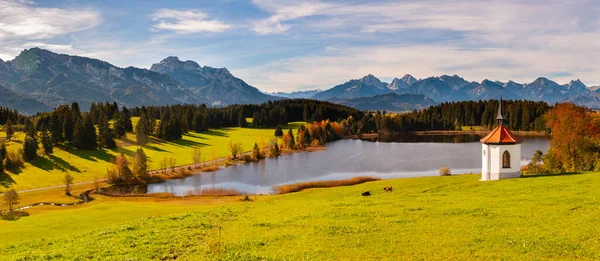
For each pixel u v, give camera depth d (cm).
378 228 3130
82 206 8675
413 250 2552
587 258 2238
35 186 11144
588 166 6512
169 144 18825
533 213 3297
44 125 16900
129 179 12144
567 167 6756
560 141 7138
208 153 17350
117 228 3594
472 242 2625
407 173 11744
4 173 12000
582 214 3145
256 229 3338
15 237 4356
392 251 2559
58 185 11350
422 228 3056
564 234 2656
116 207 6391
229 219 3884
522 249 2430
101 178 12456
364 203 4275
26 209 8450
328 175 12006
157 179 12344
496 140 5972
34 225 4978
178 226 3591
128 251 2822
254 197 8075
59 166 13325
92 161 14375
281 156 16775
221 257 2572
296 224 3431
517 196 4103
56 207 8688
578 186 4412
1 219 7412
